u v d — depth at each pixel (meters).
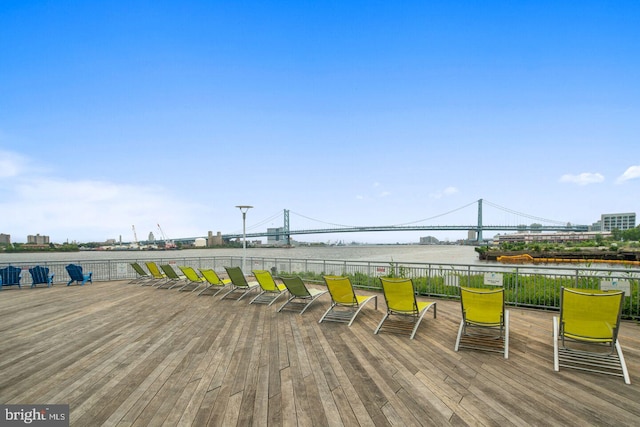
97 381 3.66
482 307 4.56
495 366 3.91
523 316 6.20
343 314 6.53
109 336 5.32
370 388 3.39
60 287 11.17
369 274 9.97
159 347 4.77
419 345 4.70
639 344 4.61
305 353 4.45
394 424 2.75
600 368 3.80
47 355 4.48
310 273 11.99
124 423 2.83
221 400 3.20
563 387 3.36
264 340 5.03
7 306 7.85
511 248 66.44
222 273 15.13
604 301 3.80
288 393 3.32
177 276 10.66
